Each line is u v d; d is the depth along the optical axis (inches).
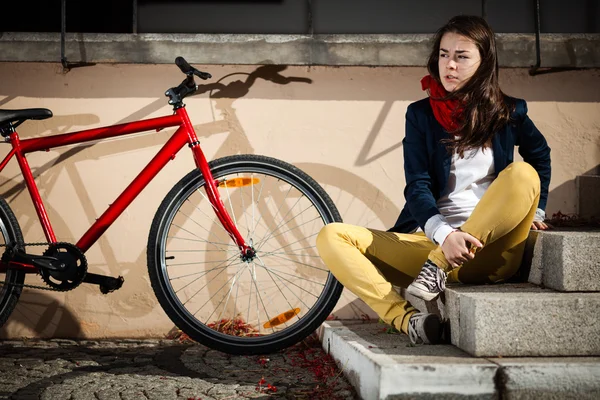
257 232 139.9
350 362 101.9
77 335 137.6
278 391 100.9
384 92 139.6
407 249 105.3
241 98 138.9
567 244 94.7
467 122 101.0
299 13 146.9
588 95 139.6
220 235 139.6
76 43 136.4
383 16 147.4
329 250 104.3
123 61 136.7
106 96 138.1
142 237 138.1
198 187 125.3
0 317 121.1
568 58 137.6
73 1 145.8
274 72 139.1
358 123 139.6
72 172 138.0
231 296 139.0
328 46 137.4
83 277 120.1
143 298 137.9
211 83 138.7
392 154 139.5
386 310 101.7
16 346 131.6
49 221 126.9
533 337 88.2
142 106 138.4
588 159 139.1
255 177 140.2
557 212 135.7
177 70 138.8
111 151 138.3
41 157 137.6
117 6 146.8
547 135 139.3
